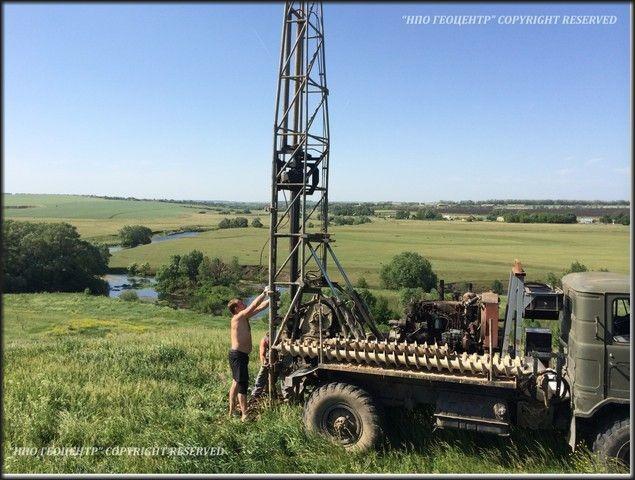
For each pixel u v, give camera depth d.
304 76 8.02
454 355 6.40
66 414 7.33
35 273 58.09
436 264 57.06
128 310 37.94
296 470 5.93
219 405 7.91
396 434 6.75
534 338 7.30
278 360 7.77
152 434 6.75
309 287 7.99
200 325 32.34
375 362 6.73
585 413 5.87
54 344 14.34
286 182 7.98
